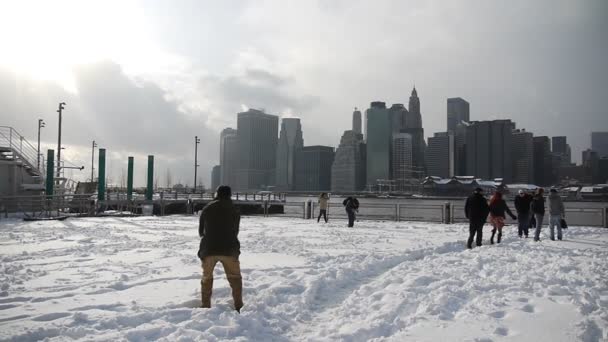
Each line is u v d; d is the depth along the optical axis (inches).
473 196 554.3
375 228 843.4
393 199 5748.0
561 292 274.5
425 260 427.8
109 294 284.7
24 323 221.6
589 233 735.1
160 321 226.8
